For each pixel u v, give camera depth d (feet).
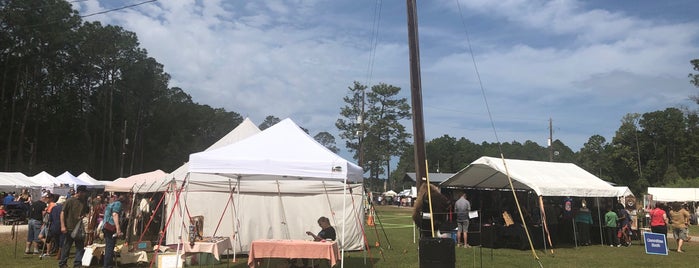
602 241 60.23
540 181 54.80
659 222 52.16
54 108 198.80
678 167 286.05
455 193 62.39
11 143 181.68
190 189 45.96
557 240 62.08
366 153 231.50
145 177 72.69
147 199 64.44
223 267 37.96
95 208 46.52
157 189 54.08
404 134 238.27
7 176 99.19
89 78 215.10
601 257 46.62
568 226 61.57
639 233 66.33
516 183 62.59
